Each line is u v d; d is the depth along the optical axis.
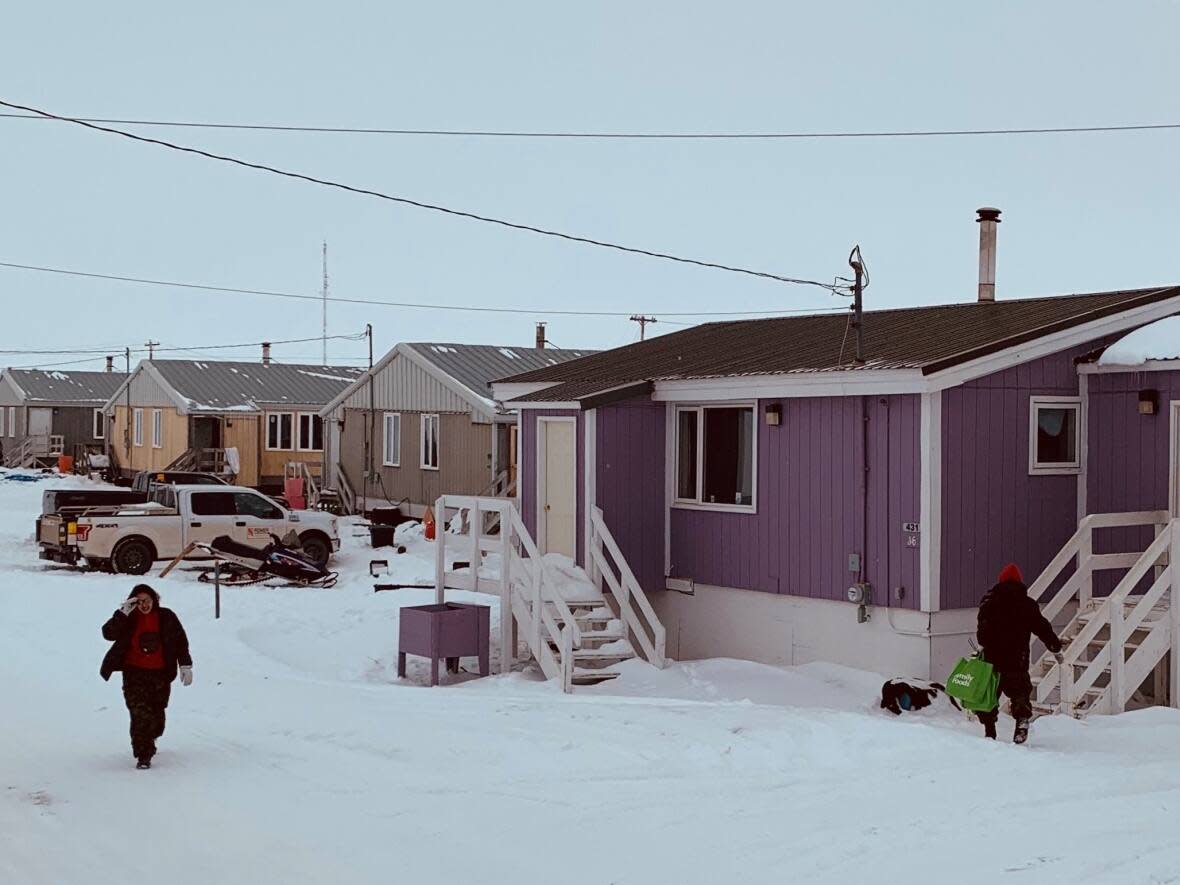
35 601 21.86
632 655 16.89
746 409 17.91
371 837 8.96
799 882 7.78
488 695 15.02
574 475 18.52
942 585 15.50
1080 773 10.52
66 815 9.61
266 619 20.25
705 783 10.41
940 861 8.08
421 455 36.09
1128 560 15.30
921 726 12.27
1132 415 16.08
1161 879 7.59
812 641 16.88
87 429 60.44
